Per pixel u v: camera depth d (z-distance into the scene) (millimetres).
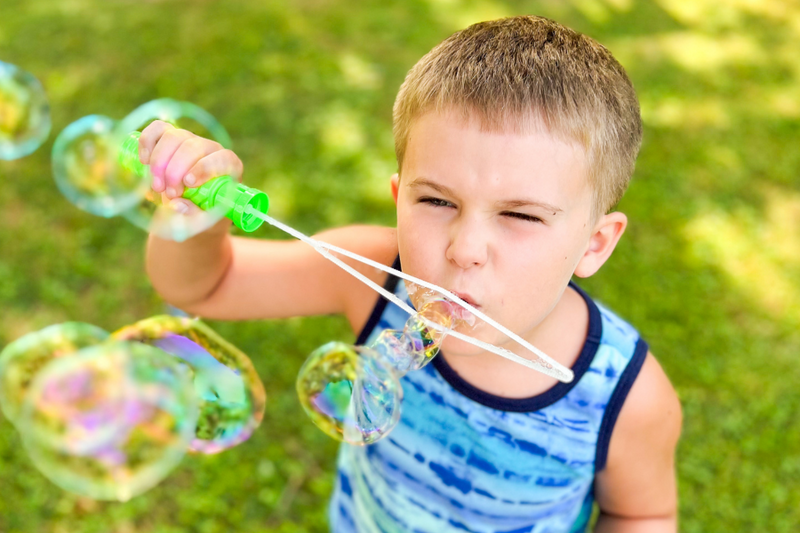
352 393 1124
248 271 1356
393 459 1317
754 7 7562
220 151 1007
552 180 937
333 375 1164
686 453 2771
